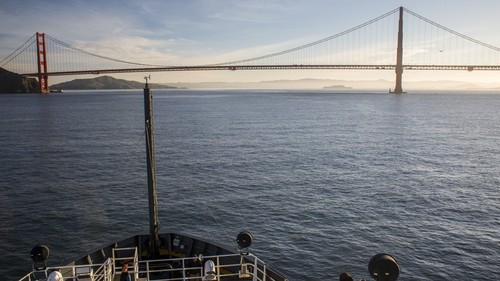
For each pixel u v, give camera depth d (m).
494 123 124.19
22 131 96.25
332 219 36.19
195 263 17.95
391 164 59.81
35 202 40.75
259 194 43.69
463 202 41.25
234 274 16.61
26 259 28.38
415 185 47.69
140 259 18.59
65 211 38.16
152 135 16.70
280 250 29.95
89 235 32.72
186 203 40.50
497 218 36.69
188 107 194.50
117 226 34.69
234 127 107.38
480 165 59.56
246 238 16.22
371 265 8.80
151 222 17.58
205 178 50.50
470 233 33.16
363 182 48.94
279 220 35.94
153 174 16.95
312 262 28.17
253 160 61.94
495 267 27.55
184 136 88.94
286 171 54.56
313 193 44.12
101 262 17.92
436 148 75.00
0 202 40.66
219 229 33.97
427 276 26.33
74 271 14.79
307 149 72.69
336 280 25.94
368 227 34.31
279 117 139.00
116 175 52.09
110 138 85.38
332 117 140.50
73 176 51.44
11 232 33.00
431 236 32.53
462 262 28.19
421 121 129.00
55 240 31.67
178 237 19.23
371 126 112.75
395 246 30.66
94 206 39.72
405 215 37.28
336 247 30.47
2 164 58.09
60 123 115.38
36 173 52.81
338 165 58.78
